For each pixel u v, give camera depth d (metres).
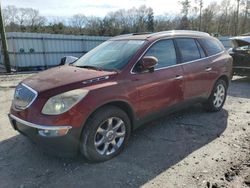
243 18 52.91
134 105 3.76
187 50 4.76
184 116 5.34
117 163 3.51
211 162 3.50
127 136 3.80
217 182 3.04
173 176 3.19
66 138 3.14
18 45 17.33
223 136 4.35
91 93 3.27
